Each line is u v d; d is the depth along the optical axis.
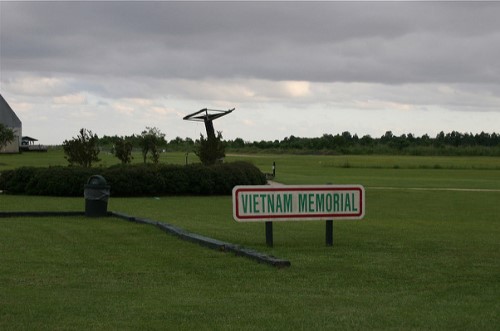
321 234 16.11
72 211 20.22
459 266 11.41
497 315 8.12
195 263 11.49
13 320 7.71
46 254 12.39
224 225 18.16
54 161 70.19
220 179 30.34
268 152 130.00
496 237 15.88
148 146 51.84
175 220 19.64
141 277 10.33
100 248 13.20
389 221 20.05
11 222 17.75
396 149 130.62
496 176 50.44
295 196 13.20
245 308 8.40
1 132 95.31
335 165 68.75
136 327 7.52
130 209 23.31
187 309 8.33
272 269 10.98
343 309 8.38
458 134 146.12
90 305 8.48
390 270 10.98
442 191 33.47
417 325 7.68
